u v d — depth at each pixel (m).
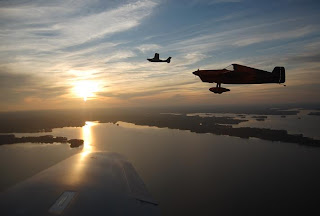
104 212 8.75
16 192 9.79
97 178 11.97
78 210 8.55
